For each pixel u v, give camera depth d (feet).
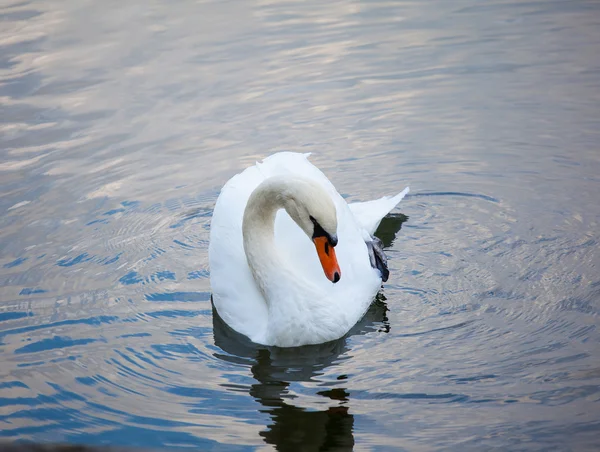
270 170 40.11
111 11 68.95
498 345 32.96
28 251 41.22
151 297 38.01
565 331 33.42
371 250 40.06
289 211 33.40
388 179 47.42
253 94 55.67
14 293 38.04
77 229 43.11
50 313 36.58
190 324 36.06
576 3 66.69
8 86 56.75
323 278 36.01
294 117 53.31
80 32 64.44
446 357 32.48
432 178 47.29
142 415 29.78
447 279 38.19
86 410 30.19
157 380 32.01
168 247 41.88
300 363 32.99
